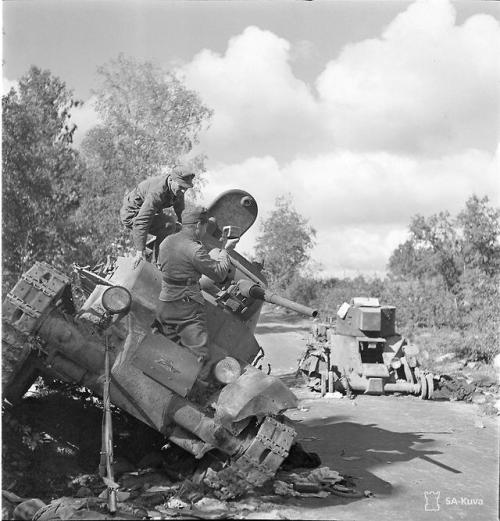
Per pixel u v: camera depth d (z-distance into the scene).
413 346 13.70
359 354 13.28
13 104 13.38
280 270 34.75
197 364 6.79
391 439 9.41
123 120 19.59
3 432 6.96
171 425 6.76
